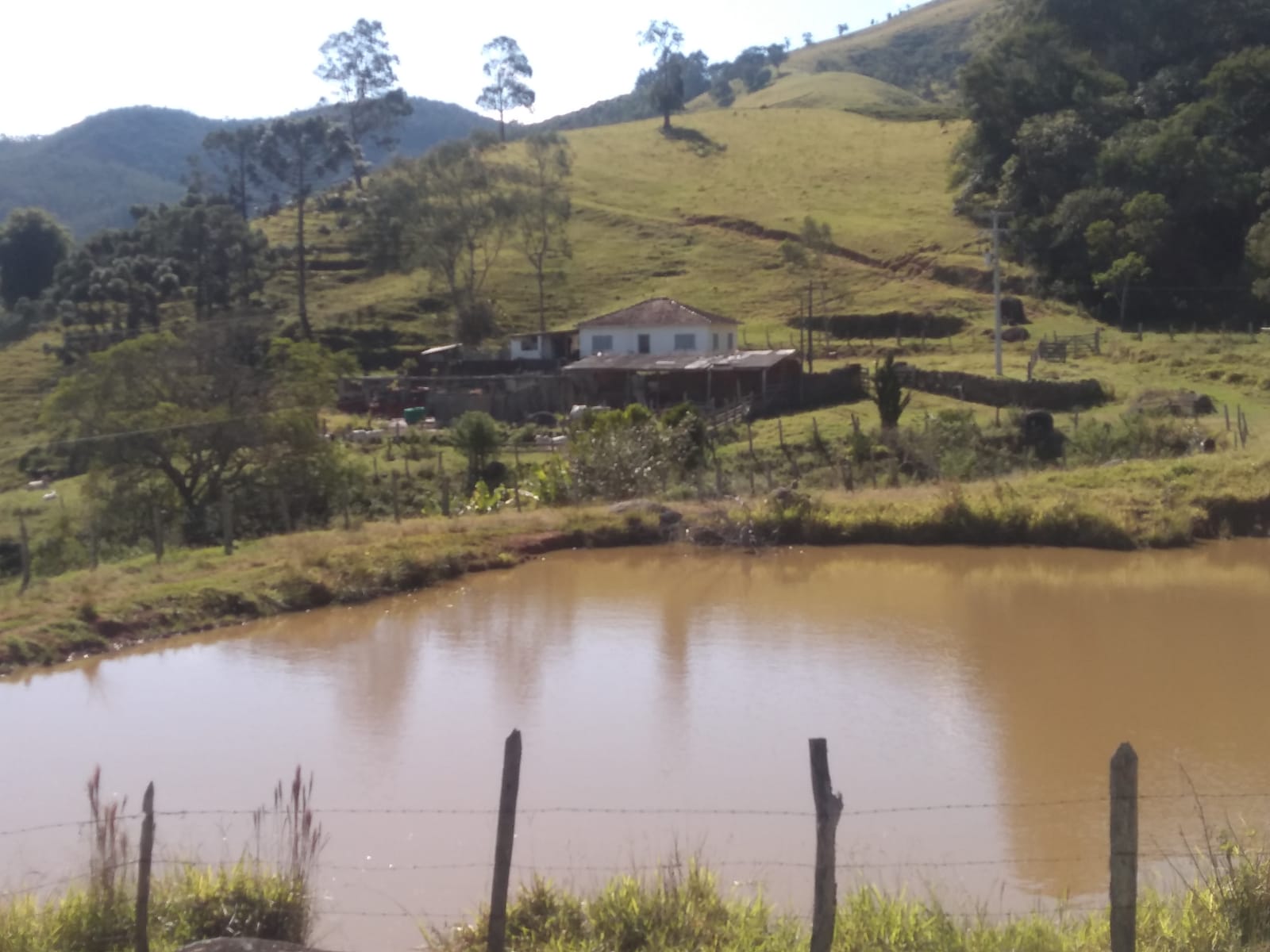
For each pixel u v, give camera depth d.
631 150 123.38
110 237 88.31
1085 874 10.26
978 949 7.41
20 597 22.33
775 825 11.61
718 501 31.88
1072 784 12.61
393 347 77.50
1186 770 12.86
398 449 50.97
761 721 15.00
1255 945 7.11
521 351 69.62
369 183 96.88
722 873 10.30
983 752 13.68
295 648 19.86
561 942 7.80
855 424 42.12
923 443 40.38
